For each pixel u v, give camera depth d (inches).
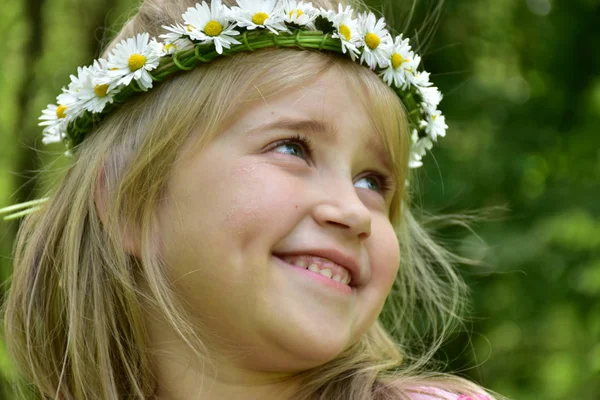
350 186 80.4
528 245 191.9
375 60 85.6
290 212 77.1
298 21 83.2
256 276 76.5
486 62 221.8
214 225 77.8
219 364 81.3
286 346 77.2
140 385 86.6
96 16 183.8
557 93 218.8
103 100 86.7
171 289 81.0
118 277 85.1
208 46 82.6
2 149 184.5
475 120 210.5
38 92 182.7
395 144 86.9
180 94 82.7
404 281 119.2
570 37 217.6
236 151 79.0
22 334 97.3
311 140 80.0
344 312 79.5
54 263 94.0
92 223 89.0
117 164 86.5
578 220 199.0
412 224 118.0
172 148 81.6
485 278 201.3
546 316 204.2
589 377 215.8
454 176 194.1
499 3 214.8
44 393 95.7
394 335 132.5
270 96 79.8
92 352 89.2
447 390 93.4
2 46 187.5
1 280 156.6
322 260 79.4
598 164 214.8
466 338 209.8
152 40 85.8
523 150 207.8
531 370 218.8
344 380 89.4
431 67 208.4
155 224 82.4
